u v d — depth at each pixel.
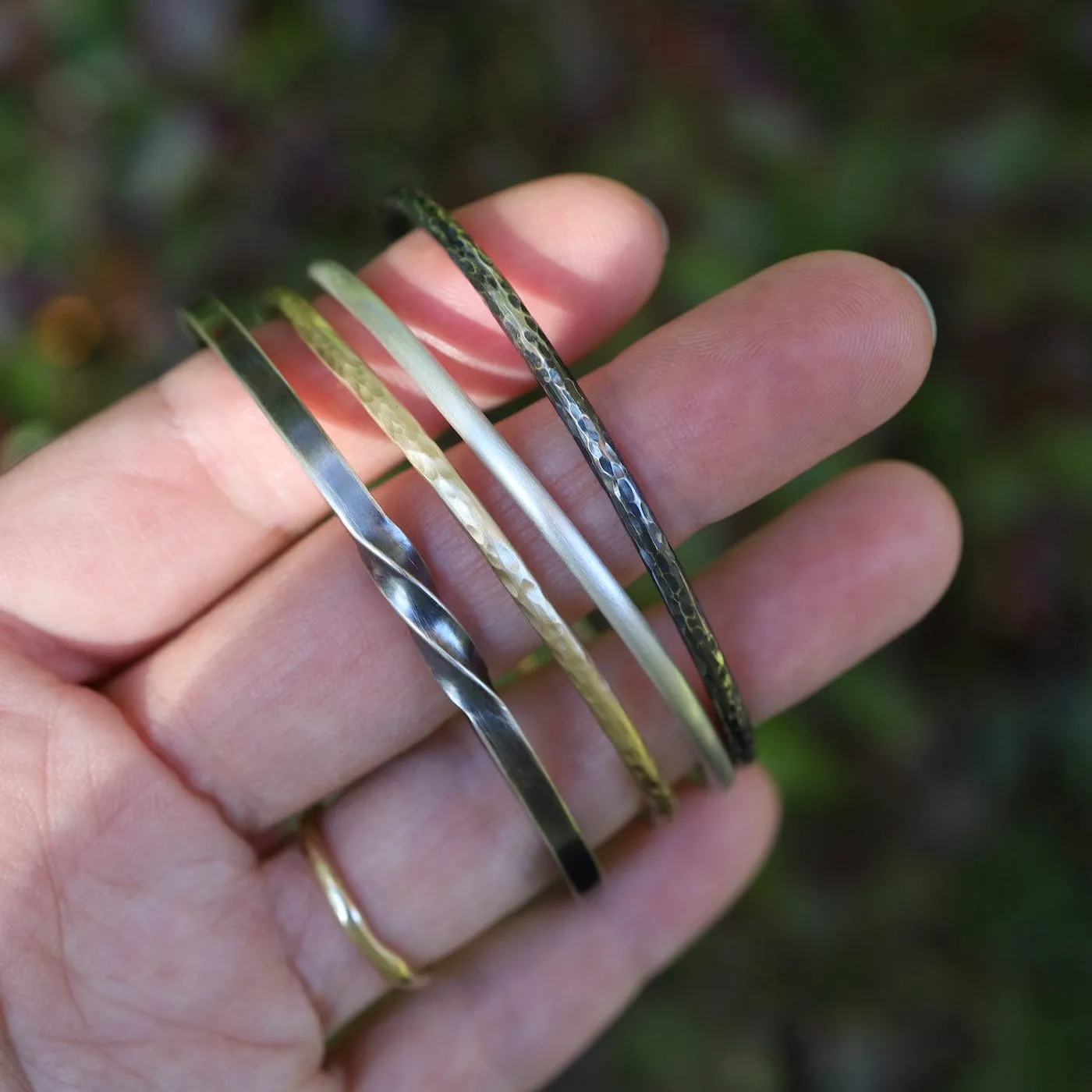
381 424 0.11
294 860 0.13
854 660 0.14
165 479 0.13
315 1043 0.13
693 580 0.13
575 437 0.11
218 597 0.13
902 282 0.12
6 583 0.12
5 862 0.12
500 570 0.11
